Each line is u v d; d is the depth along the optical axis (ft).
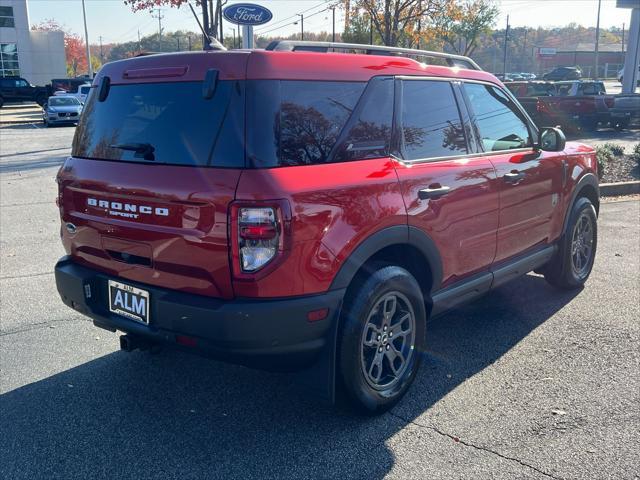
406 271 12.02
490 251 14.52
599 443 10.87
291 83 10.44
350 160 11.10
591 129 73.82
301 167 10.24
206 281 10.18
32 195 36.81
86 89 119.96
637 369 13.71
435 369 13.88
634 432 11.21
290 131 10.23
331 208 10.30
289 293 9.98
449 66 14.17
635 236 25.66
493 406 12.22
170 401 12.56
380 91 11.85
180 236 10.27
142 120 11.23
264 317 9.79
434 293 13.14
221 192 9.75
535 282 20.10
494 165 14.28
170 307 10.40
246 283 9.76
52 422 11.73
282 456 10.61
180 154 10.52
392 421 11.75
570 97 69.62
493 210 14.24
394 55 13.42
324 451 10.75
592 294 18.69
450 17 58.75
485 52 349.61
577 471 10.08
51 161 53.88
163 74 11.00
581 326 16.25
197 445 10.96
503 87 15.74
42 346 15.15
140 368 14.05
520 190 15.20
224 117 10.13
